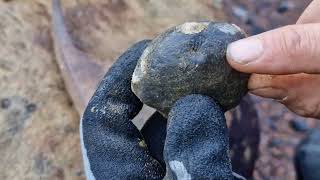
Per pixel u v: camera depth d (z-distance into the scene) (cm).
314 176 61
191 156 32
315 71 35
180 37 34
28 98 59
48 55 64
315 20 42
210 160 31
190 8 77
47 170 55
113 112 36
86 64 60
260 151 68
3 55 62
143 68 34
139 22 72
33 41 64
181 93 33
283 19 85
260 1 86
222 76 33
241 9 83
